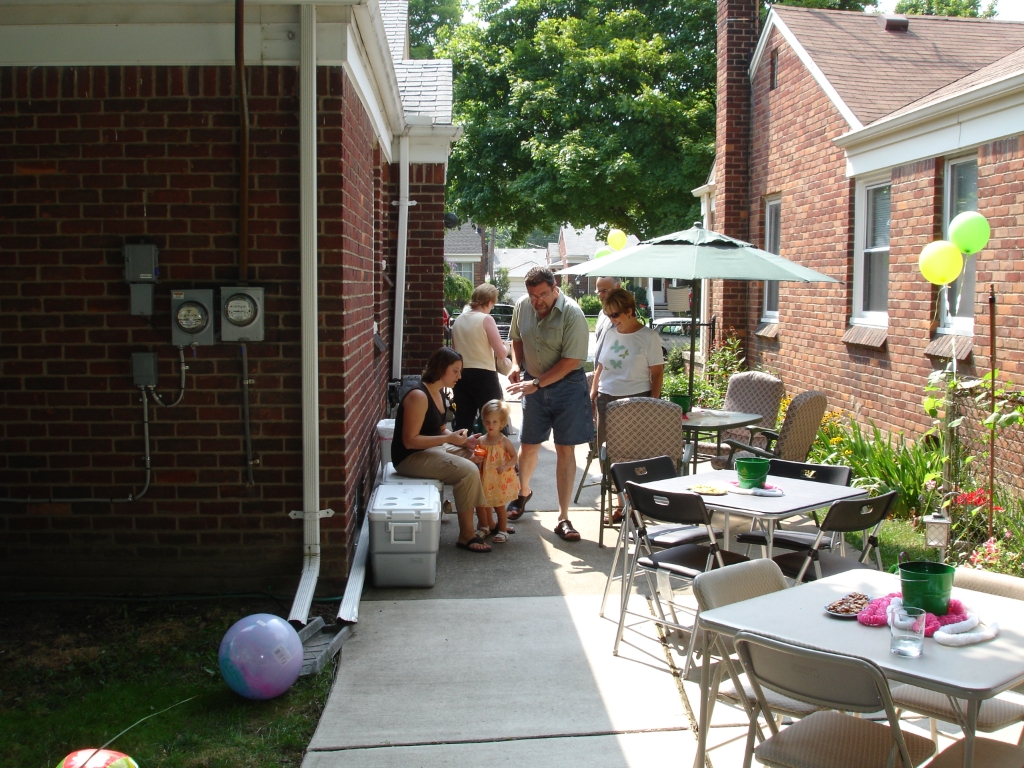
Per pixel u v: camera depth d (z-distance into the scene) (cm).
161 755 366
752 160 1261
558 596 559
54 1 499
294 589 542
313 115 507
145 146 515
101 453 530
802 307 1087
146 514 535
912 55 1095
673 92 2194
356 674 447
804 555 479
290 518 538
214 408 530
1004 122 696
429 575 567
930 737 386
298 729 390
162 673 441
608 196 2127
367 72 632
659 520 473
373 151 734
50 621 504
